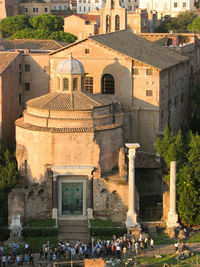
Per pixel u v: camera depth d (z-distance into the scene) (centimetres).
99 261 8956
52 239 10438
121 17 14725
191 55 16150
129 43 13562
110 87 12875
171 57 13950
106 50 12731
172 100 13775
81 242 10362
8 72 12694
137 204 10794
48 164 10919
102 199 10894
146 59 12812
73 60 11462
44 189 10894
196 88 15312
